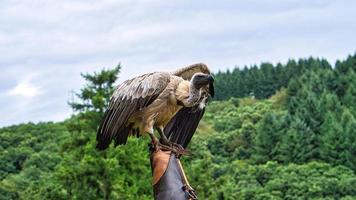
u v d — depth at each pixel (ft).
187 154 33.94
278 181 383.04
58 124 456.04
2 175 377.50
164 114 33.78
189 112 36.45
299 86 593.83
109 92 175.63
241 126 532.32
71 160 170.40
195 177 193.98
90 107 175.63
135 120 33.83
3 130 446.60
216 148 486.38
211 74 35.76
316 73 588.09
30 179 321.32
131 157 168.66
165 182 32.78
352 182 378.12
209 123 553.64
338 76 569.23
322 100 509.35
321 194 370.53
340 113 495.82
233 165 420.36
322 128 473.26
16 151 398.42
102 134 34.01
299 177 395.34
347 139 448.24
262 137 474.90
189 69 35.65
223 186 229.66
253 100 641.81
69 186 164.55
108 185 161.89
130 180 167.22
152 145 33.76
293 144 460.55
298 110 497.87
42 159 352.08
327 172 407.44
